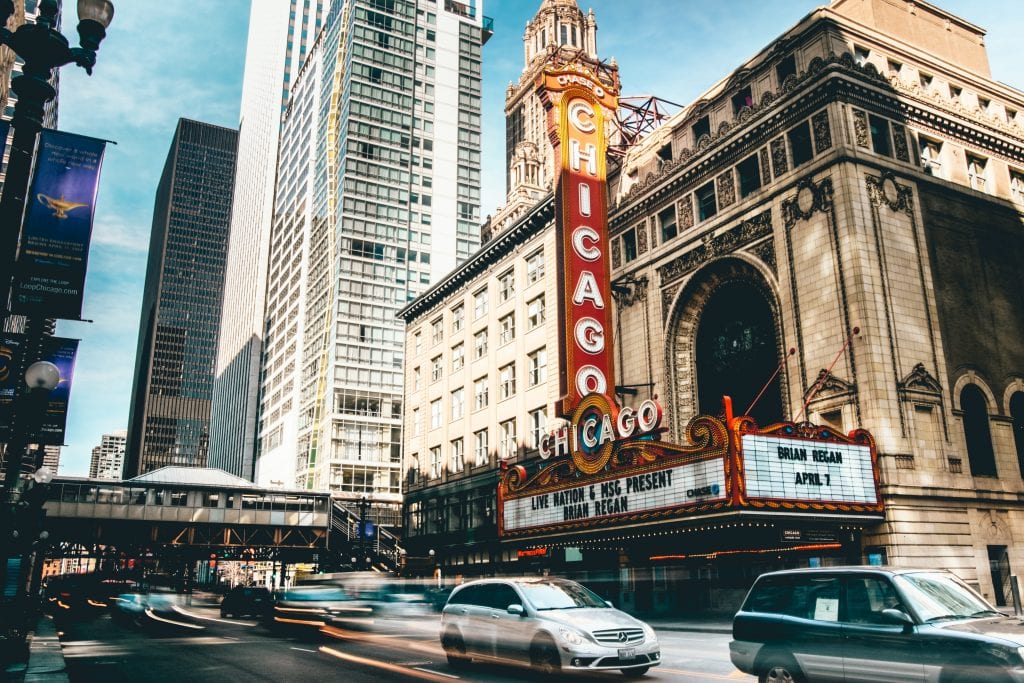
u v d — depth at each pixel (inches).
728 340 1446.9
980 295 1310.3
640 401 1573.6
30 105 371.6
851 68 1270.9
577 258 1501.0
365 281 3988.7
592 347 1460.4
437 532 2277.3
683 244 1520.7
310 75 5324.8
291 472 4259.4
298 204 5064.0
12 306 431.5
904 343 1167.0
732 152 1437.0
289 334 4815.5
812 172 1262.3
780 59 1381.6
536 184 5032.0
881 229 1209.4
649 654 487.2
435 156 4456.2
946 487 1130.7
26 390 498.9
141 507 2281.0
